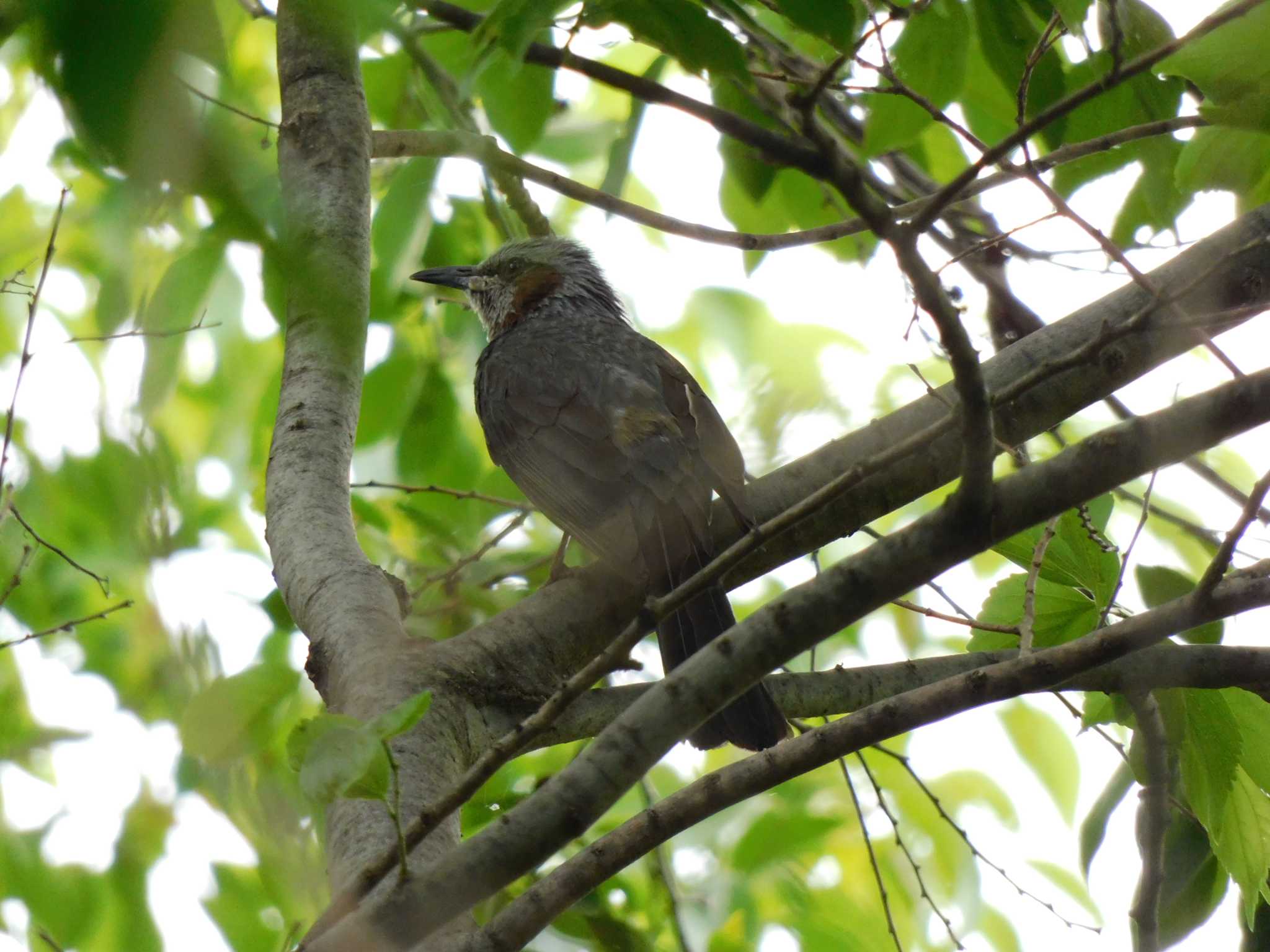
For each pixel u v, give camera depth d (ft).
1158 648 20.80
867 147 24.02
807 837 31.55
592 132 39.93
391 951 14.56
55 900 34.22
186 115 7.49
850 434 25.90
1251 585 17.61
